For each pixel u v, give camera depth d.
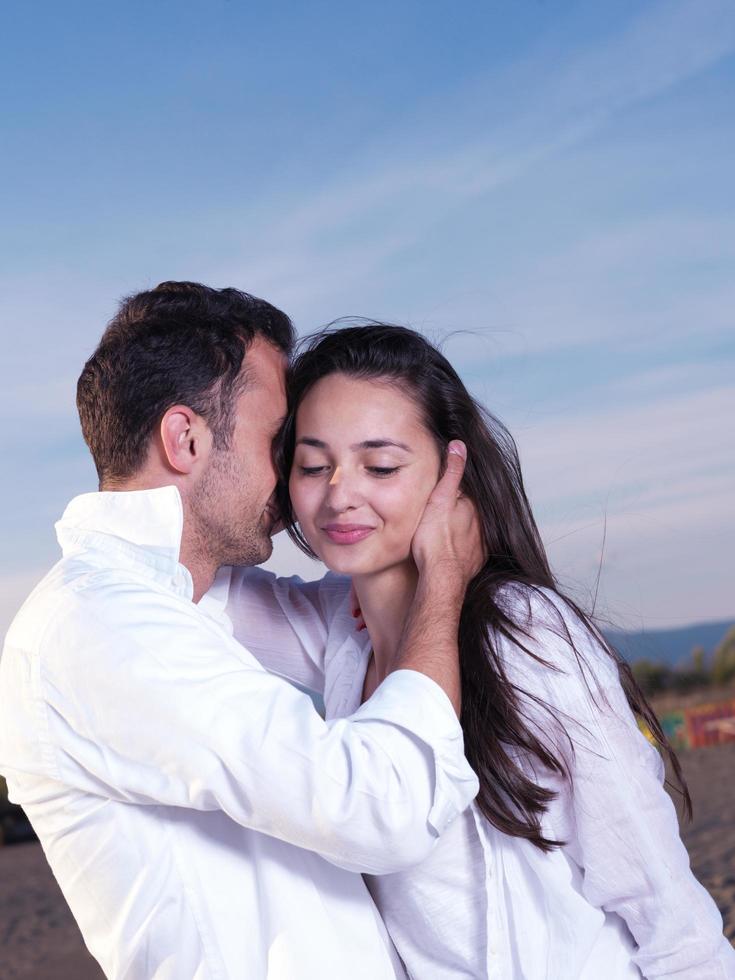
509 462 2.18
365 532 1.96
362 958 1.76
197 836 1.77
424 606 1.83
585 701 1.75
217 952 1.73
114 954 1.76
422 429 1.98
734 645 22.83
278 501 2.16
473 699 1.77
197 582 2.11
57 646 1.73
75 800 1.78
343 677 2.20
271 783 1.59
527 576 1.95
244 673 1.68
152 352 2.03
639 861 1.71
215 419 2.04
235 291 2.18
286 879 1.76
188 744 1.62
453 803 1.64
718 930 1.74
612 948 1.77
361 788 1.57
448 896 1.80
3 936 9.33
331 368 2.00
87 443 2.13
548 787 1.77
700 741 19.89
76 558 1.90
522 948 1.73
